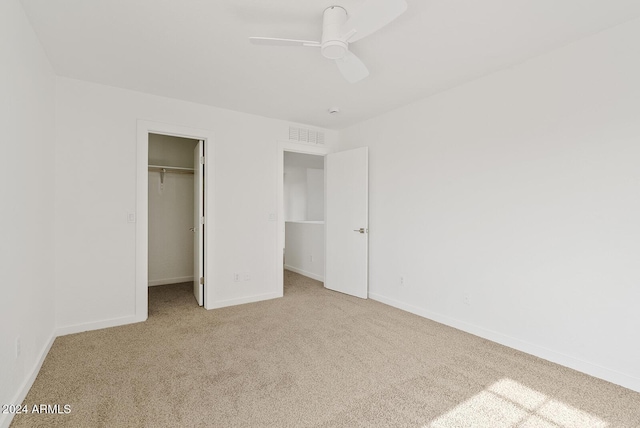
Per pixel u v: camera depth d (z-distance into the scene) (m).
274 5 1.79
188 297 3.96
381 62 2.47
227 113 3.57
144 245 3.08
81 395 1.81
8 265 1.58
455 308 2.95
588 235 2.11
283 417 1.64
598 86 2.06
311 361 2.26
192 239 4.92
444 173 3.05
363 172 3.92
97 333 2.75
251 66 2.54
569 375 2.08
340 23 1.81
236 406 1.73
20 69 1.78
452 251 2.97
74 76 2.72
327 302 3.75
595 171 2.08
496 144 2.62
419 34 2.07
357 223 4.00
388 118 3.69
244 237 3.70
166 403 1.75
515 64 2.50
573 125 2.18
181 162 4.82
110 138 2.92
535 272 2.38
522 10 1.83
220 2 1.76
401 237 3.52
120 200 2.97
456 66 2.53
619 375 1.97
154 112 3.14
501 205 2.59
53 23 1.96
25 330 1.84
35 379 1.98
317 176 7.29
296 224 5.77
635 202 1.92
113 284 2.94
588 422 1.62
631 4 1.77
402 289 3.50
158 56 2.38
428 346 2.53
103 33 2.07
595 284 2.08
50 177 2.51
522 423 1.61
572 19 1.91
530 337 2.40
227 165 3.58
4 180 1.54
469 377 2.05
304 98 3.24
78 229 2.78
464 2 1.75
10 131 1.62
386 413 1.68
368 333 2.79
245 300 3.71
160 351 2.40
